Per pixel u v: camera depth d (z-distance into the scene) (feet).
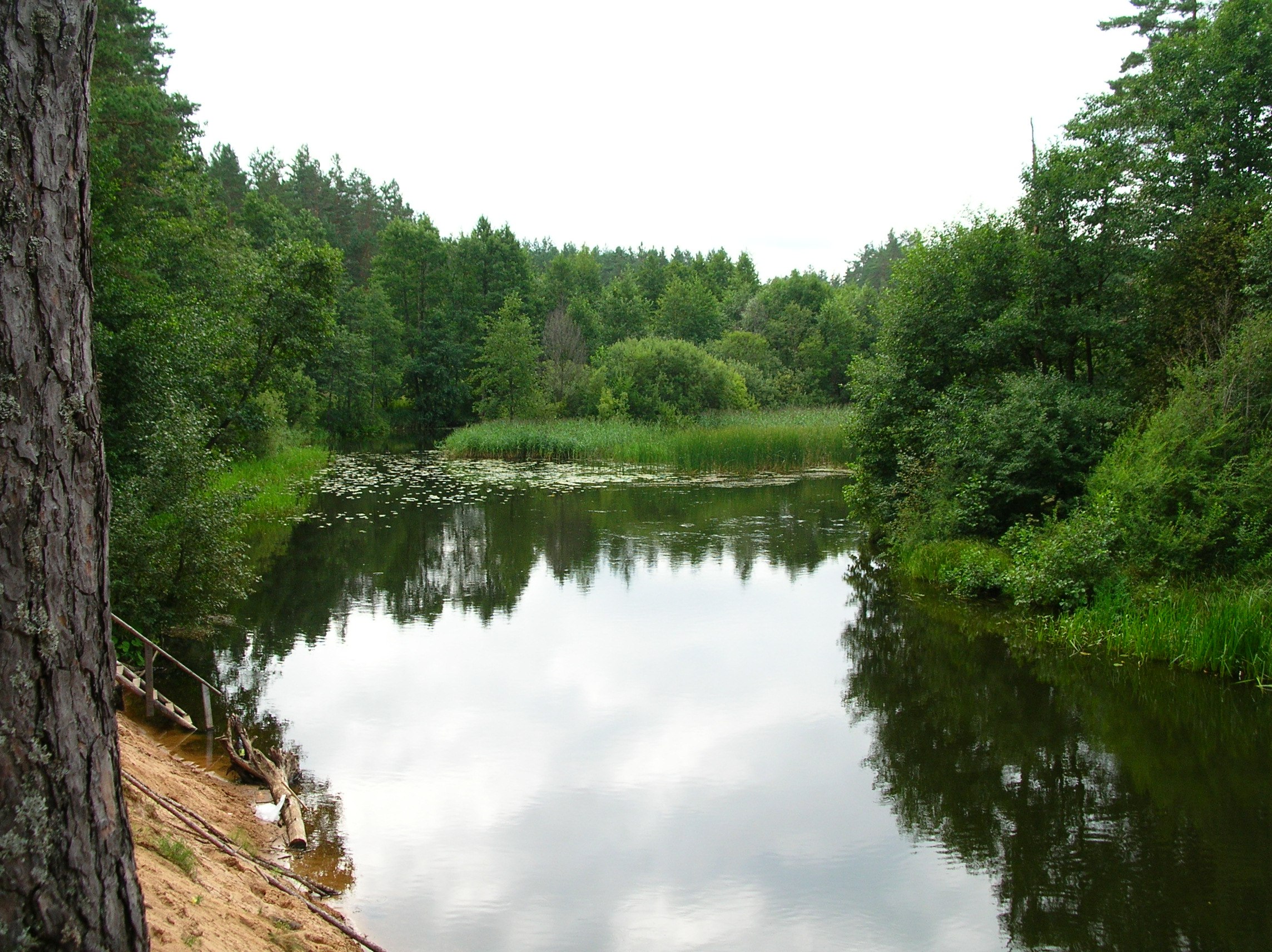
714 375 152.87
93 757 6.89
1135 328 53.06
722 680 33.78
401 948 17.26
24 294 6.60
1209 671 34.14
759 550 58.44
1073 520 43.32
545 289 216.74
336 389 159.12
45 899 6.44
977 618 42.19
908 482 53.93
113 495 35.09
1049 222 54.54
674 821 23.06
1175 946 18.02
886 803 24.18
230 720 26.48
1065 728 29.32
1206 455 40.11
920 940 18.22
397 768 25.76
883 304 60.34
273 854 20.01
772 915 18.97
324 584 48.73
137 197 67.41
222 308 73.51
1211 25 60.23
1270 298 44.83
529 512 73.46
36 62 6.73
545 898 19.34
